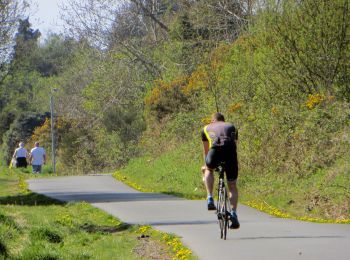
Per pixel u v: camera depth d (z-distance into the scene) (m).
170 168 81.12
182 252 33.19
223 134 35.66
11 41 121.62
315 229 40.03
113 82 142.38
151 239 39.50
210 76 94.88
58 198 64.31
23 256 32.66
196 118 95.31
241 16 122.38
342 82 68.06
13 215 50.75
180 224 43.78
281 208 53.22
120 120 125.62
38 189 74.94
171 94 107.62
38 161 112.44
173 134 97.88
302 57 68.75
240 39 95.88
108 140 127.75
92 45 146.75
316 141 61.28
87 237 40.53
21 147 120.50
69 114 162.88
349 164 54.84
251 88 82.50
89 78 157.75
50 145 155.75
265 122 70.31
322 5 67.38
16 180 90.44
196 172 73.25
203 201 57.84
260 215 49.03
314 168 58.16
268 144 66.31
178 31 126.50
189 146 85.25
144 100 123.75
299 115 67.50
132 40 143.00
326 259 29.91
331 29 67.31
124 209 53.31
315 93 69.56
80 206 57.19
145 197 63.19
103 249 36.81
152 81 138.12
